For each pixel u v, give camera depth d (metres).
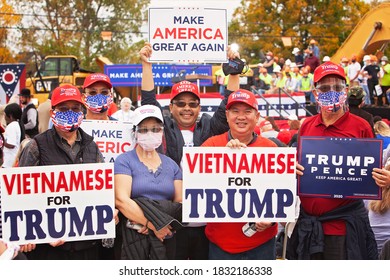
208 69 21.11
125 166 5.88
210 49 7.71
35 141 5.92
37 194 5.61
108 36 46.44
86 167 5.66
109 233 5.69
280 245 6.97
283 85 23.44
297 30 51.91
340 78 6.10
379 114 18.34
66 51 52.47
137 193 5.82
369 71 22.34
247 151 5.79
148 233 5.76
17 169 5.58
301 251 6.13
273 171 5.80
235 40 52.44
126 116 12.37
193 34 7.70
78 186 5.66
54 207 5.63
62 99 5.89
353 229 6.07
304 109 19.17
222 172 5.78
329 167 6.02
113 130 7.80
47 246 5.82
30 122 13.17
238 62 7.30
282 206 5.80
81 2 54.03
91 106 7.86
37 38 53.59
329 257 6.14
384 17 25.36
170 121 6.90
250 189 5.79
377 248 6.80
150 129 5.85
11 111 11.59
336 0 51.62
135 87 23.16
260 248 5.97
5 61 50.59
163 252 5.76
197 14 7.70
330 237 6.12
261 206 5.80
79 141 6.07
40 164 5.89
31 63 51.44
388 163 6.64
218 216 5.79
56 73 26.94
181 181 6.03
